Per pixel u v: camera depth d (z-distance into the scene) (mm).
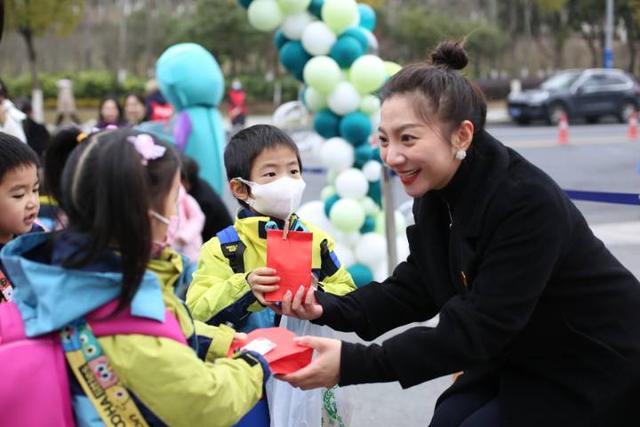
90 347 1615
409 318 2277
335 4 4801
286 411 2311
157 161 1659
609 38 25125
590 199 3773
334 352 1903
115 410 1633
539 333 1958
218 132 5434
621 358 1915
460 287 2016
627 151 13844
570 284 1920
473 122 1905
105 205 1558
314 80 4793
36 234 1729
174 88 5242
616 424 1934
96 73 31266
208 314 2424
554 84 21516
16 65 36719
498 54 34094
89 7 40188
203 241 4434
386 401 3748
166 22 33312
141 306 1613
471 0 37500
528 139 16688
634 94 21344
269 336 2012
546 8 30906
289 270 2105
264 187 2514
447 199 1996
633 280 2023
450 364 1869
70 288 1581
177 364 1622
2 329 1642
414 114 1867
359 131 4941
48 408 1597
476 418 2008
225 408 1693
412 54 28703
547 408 1930
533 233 1834
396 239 5074
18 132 5086
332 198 5223
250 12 4930
